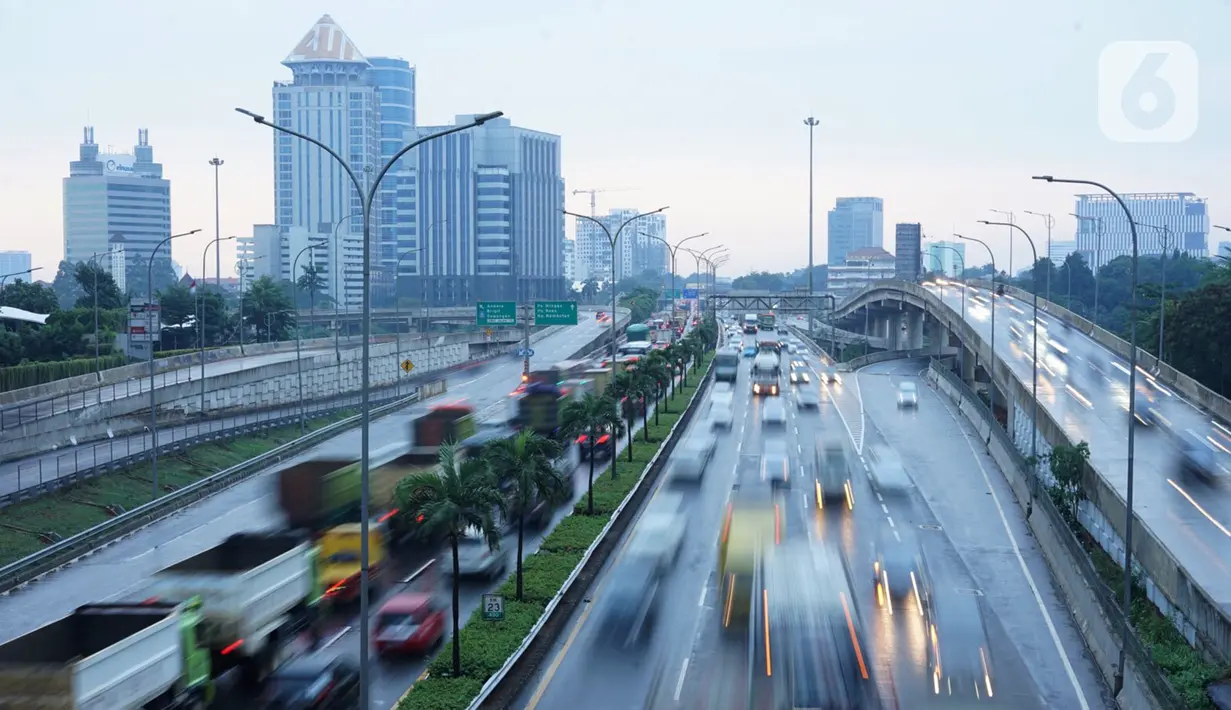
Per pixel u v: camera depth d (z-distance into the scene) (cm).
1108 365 10831
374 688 3669
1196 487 6181
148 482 7369
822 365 15888
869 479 7462
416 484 3756
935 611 4603
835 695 3609
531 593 4541
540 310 12475
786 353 17800
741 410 10900
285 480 5272
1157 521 5484
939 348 15625
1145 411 8556
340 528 4803
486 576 4909
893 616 4503
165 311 14162
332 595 4600
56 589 5053
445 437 7344
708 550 5547
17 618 4603
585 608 4584
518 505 4575
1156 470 6581
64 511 6450
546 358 16175
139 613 3325
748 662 3919
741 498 5903
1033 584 5128
